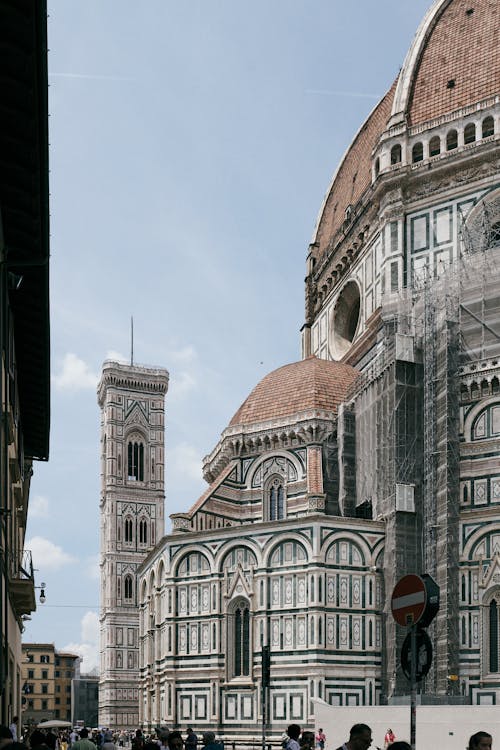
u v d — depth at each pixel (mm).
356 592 88375
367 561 89312
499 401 88375
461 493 88562
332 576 87750
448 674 83500
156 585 99938
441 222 102000
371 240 110000
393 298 101438
